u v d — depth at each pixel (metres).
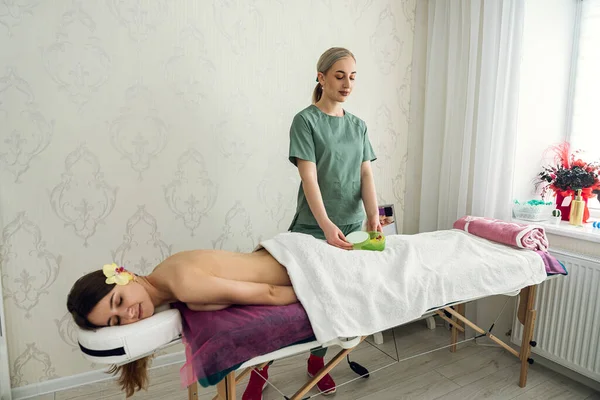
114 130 1.74
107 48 1.69
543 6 2.04
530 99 2.10
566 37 2.15
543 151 2.21
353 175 1.64
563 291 1.82
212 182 1.96
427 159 2.42
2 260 1.63
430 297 1.27
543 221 2.06
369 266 1.29
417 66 2.46
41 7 1.57
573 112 2.20
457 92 2.21
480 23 2.08
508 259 1.50
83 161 1.70
